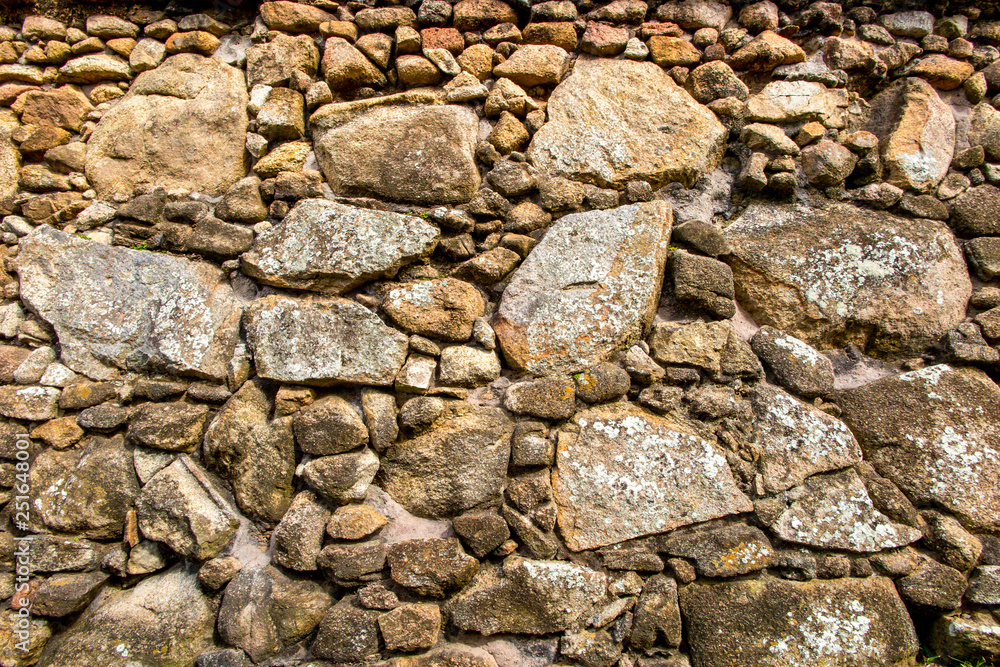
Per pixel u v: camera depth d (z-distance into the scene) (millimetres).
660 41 1970
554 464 1607
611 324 1696
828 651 1472
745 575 1529
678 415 1669
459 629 1476
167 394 1692
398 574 1483
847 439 1661
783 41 1972
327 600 1508
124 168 1938
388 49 1931
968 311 1850
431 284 1722
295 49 1930
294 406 1643
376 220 1750
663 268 1763
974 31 2037
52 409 1706
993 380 1780
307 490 1578
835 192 1911
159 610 1479
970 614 1563
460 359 1672
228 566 1518
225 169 1911
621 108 1915
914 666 1509
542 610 1475
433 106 1898
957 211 1916
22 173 1938
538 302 1717
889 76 2033
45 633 1518
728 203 1916
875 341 1810
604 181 1860
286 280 1735
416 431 1618
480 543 1521
